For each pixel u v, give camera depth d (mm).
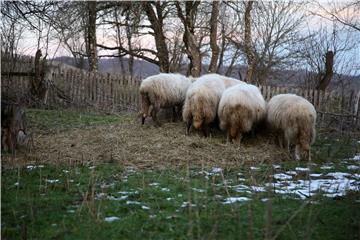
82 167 8453
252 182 7457
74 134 11359
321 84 19000
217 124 11641
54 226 5430
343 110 15680
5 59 15531
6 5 12562
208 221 5574
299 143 9586
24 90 17250
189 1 24219
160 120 13039
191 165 8898
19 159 8883
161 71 26203
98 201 6352
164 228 5387
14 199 6387
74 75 19031
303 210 6117
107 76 19047
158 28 25938
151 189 6977
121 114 15531
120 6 24469
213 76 11594
